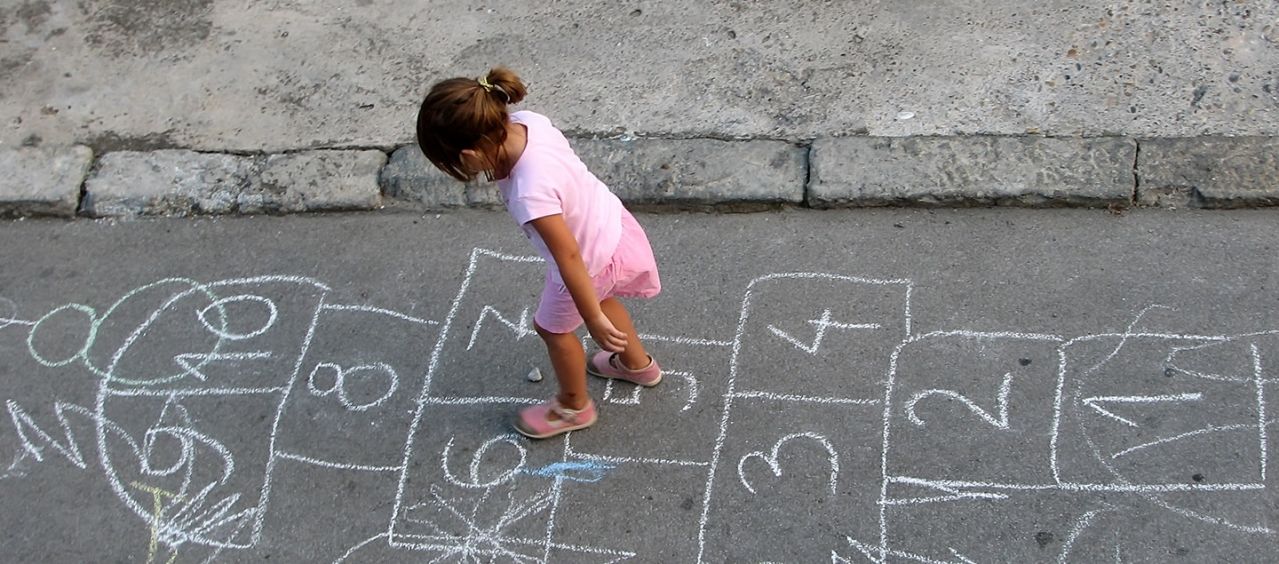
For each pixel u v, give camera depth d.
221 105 4.60
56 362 3.76
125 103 4.65
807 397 3.44
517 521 3.24
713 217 4.02
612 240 2.95
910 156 4.01
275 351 3.73
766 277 3.79
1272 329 3.44
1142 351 3.43
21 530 3.33
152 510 3.35
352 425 3.51
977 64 4.37
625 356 3.41
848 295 3.70
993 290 3.65
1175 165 3.87
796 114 4.28
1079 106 4.16
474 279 3.89
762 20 4.68
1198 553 2.98
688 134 4.26
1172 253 3.69
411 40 4.79
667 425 3.42
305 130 4.45
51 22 5.04
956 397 3.38
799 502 3.20
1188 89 4.17
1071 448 3.23
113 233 4.19
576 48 4.66
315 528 3.27
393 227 4.11
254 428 3.53
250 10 5.01
